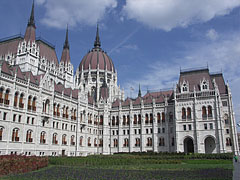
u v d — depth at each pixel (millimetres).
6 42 106875
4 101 66438
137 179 32031
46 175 35156
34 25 103938
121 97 153875
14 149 67188
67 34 132250
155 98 107250
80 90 102125
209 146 87688
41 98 78938
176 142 89062
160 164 54188
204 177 32750
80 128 97562
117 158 59812
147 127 100500
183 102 91375
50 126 81688
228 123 88188
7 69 71000
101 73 149750
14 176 34156
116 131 108312
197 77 95375
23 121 71562
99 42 167750
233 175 36344
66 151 88625
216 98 85625
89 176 34469
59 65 120125
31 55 98188
